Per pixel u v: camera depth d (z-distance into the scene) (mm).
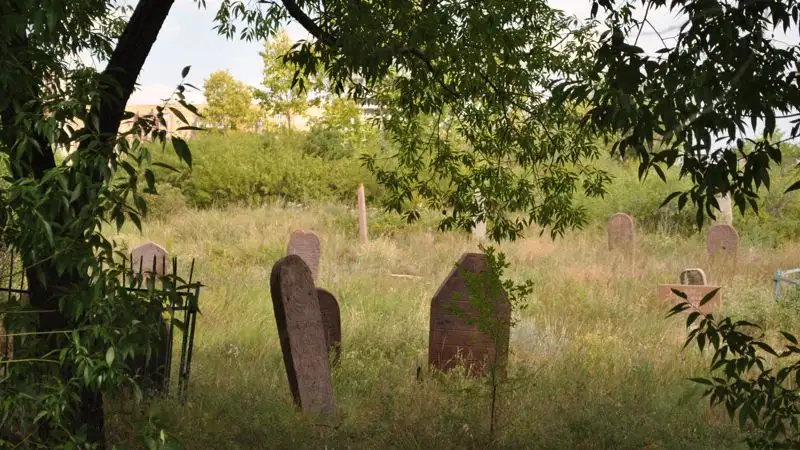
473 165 7977
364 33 5449
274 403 6633
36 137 4418
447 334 8188
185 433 5445
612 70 2873
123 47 4805
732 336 3541
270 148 29875
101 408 4859
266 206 26109
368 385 7637
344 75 6020
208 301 11016
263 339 9289
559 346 9258
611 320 11250
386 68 5637
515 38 6758
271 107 32844
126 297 3703
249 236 19969
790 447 3631
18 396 3539
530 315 11492
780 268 17000
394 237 21672
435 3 6012
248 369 7902
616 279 14836
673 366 8320
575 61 6980
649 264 17391
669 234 22641
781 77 2756
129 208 3582
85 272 3582
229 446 5484
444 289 8195
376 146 29172
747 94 2680
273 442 5641
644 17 2812
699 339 3600
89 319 3783
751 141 2824
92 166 3506
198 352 8477
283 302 6820
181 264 14789
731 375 3578
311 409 6758
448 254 18266
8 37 3541
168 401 6262
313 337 6898
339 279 14102
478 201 8141
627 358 8633
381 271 15836
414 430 5988
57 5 3494
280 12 8211
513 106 7316
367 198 26141
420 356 8945
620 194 24578
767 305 11766
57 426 3730
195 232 20250
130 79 4836
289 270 6871
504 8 6625
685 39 2816
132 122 3572
